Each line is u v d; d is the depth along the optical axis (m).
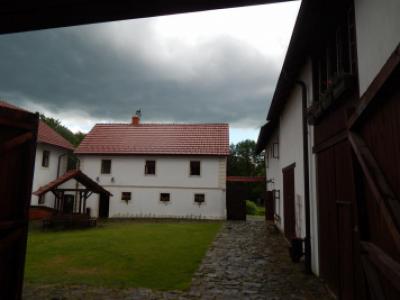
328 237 6.03
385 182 2.62
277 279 6.85
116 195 23.86
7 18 2.44
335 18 5.52
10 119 3.48
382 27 3.51
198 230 15.80
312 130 7.35
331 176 5.80
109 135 26.23
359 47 4.29
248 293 5.93
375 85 2.59
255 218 25.02
